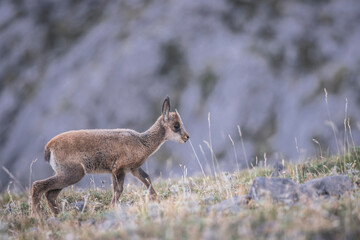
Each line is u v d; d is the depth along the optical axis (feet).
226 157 346.95
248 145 360.07
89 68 476.95
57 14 598.34
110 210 67.36
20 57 547.08
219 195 68.80
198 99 424.87
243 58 455.22
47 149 76.48
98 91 444.96
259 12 526.57
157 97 439.63
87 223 62.69
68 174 75.05
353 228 46.32
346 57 461.78
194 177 96.73
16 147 422.00
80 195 82.69
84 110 434.71
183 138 85.92
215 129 386.32
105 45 508.12
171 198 68.39
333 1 538.88
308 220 48.26
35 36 568.41
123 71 457.68
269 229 46.93
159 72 459.32
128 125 424.46
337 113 374.02
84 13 593.01
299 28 501.56
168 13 529.04
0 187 102.12
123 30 521.24
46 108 455.22
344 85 414.82
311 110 386.93
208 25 510.99
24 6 615.98
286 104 404.36
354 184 62.59
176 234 47.21
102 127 424.46
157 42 486.38
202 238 45.34
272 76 431.43
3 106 484.74
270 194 57.82
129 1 573.33
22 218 69.92
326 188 59.72
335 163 84.79
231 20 520.83
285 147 354.74
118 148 77.61
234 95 416.87
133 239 47.67
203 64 459.32
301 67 454.40
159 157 333.01
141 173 81.05
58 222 65.46
